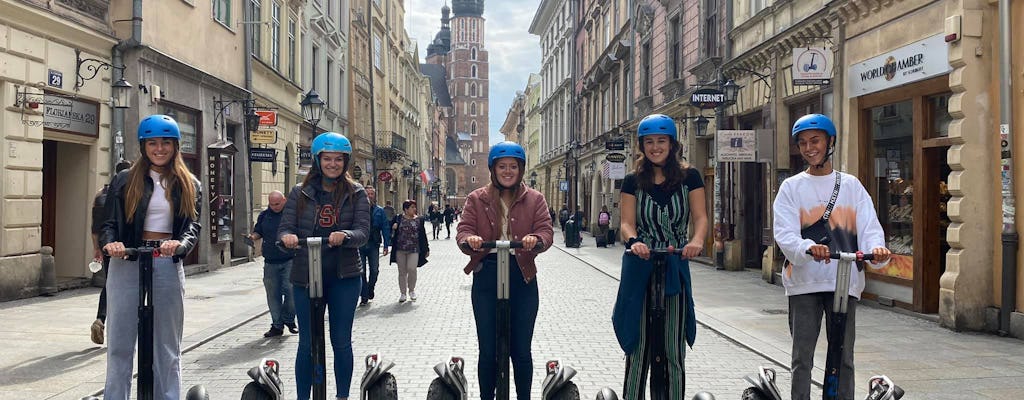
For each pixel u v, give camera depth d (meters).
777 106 14.21
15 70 10.35
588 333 8.69
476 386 6.04
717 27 17.83
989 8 8.47
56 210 12.30
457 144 137.00
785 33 13.51
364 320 9.66
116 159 12.63
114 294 4.27
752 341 7.95
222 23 17.03
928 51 9.19
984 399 5.55
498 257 4.05
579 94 40.84
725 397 5.72
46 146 12.20
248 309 10.27
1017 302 8.10
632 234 4.22
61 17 11.23
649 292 4.32
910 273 9.83
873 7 10.48
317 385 4.18
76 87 11.69
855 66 11.05
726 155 14.13
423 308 10.88
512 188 4.48
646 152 4.28
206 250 15.82
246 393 4.25
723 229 17.27
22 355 6.86
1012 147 8.12
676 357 4.20
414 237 11.61
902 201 10.20
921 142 9.53
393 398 4.47
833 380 3.72
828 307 4.12
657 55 24.02
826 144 4.20
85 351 7.05
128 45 12.71
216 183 16.03
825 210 4.16
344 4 32.75
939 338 8.04
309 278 4.20
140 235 4.28
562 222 42.22
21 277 10.55
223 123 16.98
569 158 41.66
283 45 22.61
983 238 8.48
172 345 4.34
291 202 4.73
